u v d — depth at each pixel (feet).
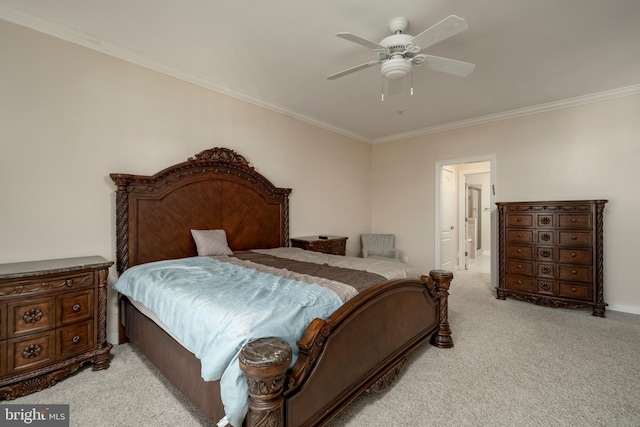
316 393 4.37
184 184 9.87
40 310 6.05
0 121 6.81
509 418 5.34
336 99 12.35
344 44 8.24
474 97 11.98
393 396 6.00
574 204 11.01
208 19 7.16
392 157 18.21
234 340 3.88
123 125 8.68
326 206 15.96
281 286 5.78
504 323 10.00
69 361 6.43
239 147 11.74
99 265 6.89
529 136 13.26
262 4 6.57
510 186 13.76
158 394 5.97
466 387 6.31
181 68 9.74
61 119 7.63
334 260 9.14
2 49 6.83
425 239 16.83
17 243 7.02
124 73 8.70
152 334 6.43
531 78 10.26
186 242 9.92
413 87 11.00
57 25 7.41
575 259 11.02
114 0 6.50
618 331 9.28
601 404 5.74
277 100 12.51
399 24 7.05
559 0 6.35
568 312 11.14
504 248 12.69
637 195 10.96
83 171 7.97
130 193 8.55
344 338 4.95
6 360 5.70
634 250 11.02
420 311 7.52
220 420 4.19
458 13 6.79
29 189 7.17
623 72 9.82
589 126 11.85
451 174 18.90
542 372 6.89
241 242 11.65
